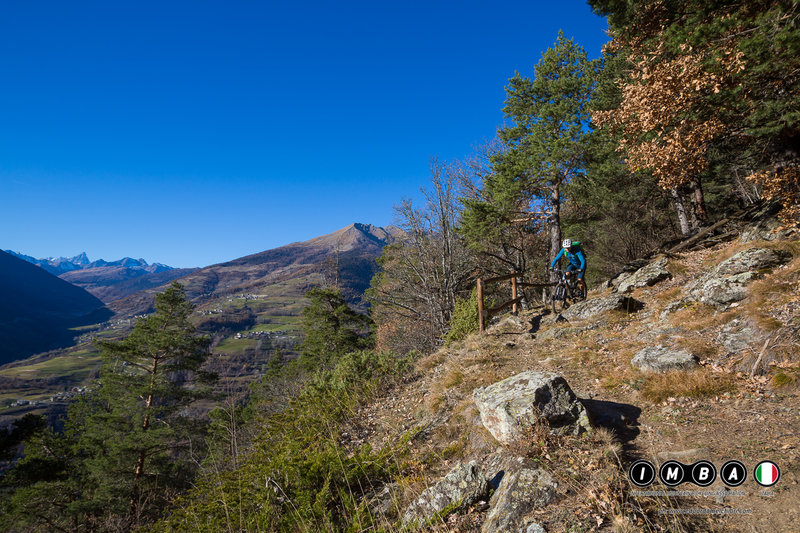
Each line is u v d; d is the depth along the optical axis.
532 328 9.57
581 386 6.02
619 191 18.86
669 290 9.48
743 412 4.18
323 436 7.28
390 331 26.20
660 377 5.24
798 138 9.71
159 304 30.09
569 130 16.33
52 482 24.20
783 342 4.91
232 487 5.63
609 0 10.77
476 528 3.50
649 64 9.09
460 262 21.61
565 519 3.07
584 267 9.41
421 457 5.28
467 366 7.93
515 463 3.96
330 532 4.31
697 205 17.69
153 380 28.19
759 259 7.53
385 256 25.31
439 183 21.30
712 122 9.14
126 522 19.58
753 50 7.34
